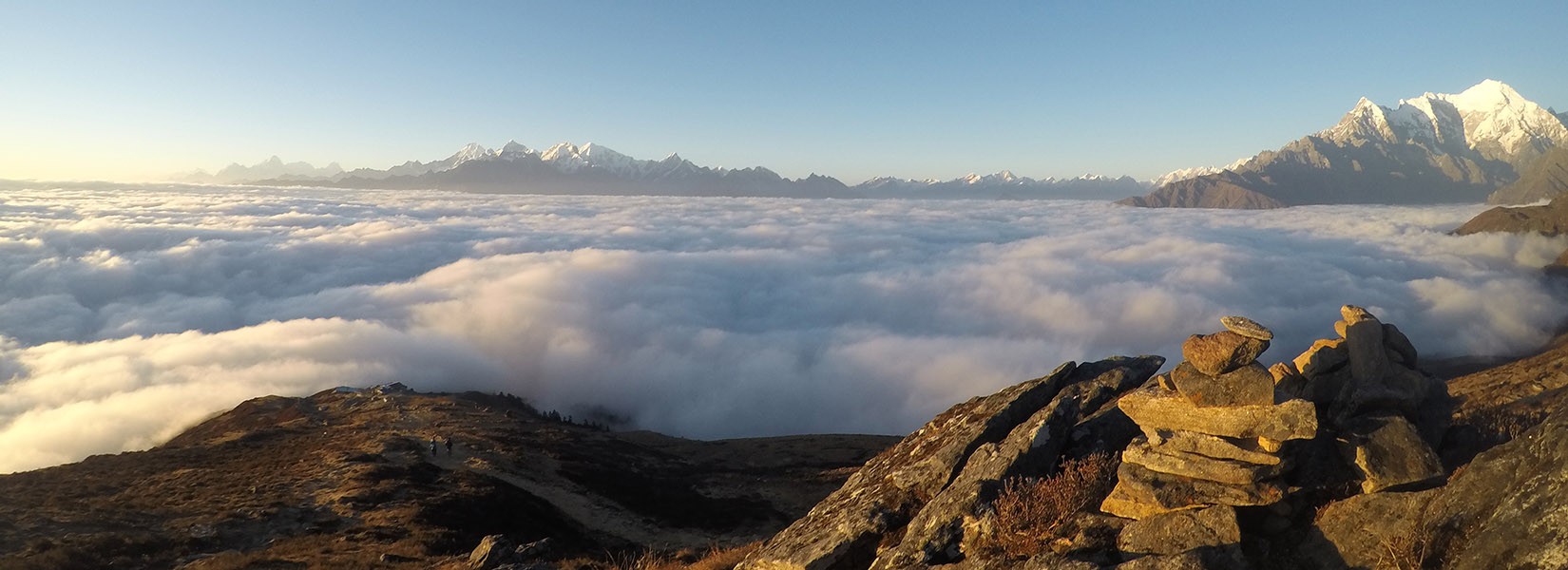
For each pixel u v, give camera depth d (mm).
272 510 44375
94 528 37875
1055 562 8016
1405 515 7629
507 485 57938
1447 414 9961
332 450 69438
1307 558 7895
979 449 10906
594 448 88562
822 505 13602
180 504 46250
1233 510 7961
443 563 29109
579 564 25984
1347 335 9812
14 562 30969
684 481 75375
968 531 9281
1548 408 10836
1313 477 8648
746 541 49969
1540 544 6242
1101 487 9398
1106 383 13711
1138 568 7516
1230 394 8633
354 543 36969
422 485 53562
